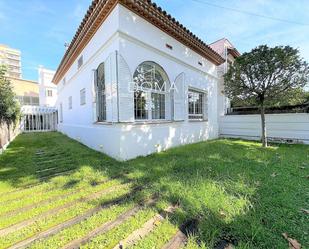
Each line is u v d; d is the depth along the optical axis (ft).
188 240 5.97
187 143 24.68
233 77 22.36
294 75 19.17
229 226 6.51
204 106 29.91
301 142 25.08
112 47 17.11
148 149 18.70
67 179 12.03
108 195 9.52
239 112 32.42
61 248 5.83
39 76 81.25
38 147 25.35
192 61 25.94
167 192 9.47
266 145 22.80
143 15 17.84
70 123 35.14
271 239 5.80
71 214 7.79
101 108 21.35
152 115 20.99
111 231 6.57
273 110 27.58
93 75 20.80
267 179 10.86
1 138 22.45
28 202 9.00
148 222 7.09
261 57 19.57
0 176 12.89
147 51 18.78
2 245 6.08
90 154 19.02
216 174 11.95
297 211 7.34
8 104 20.13
